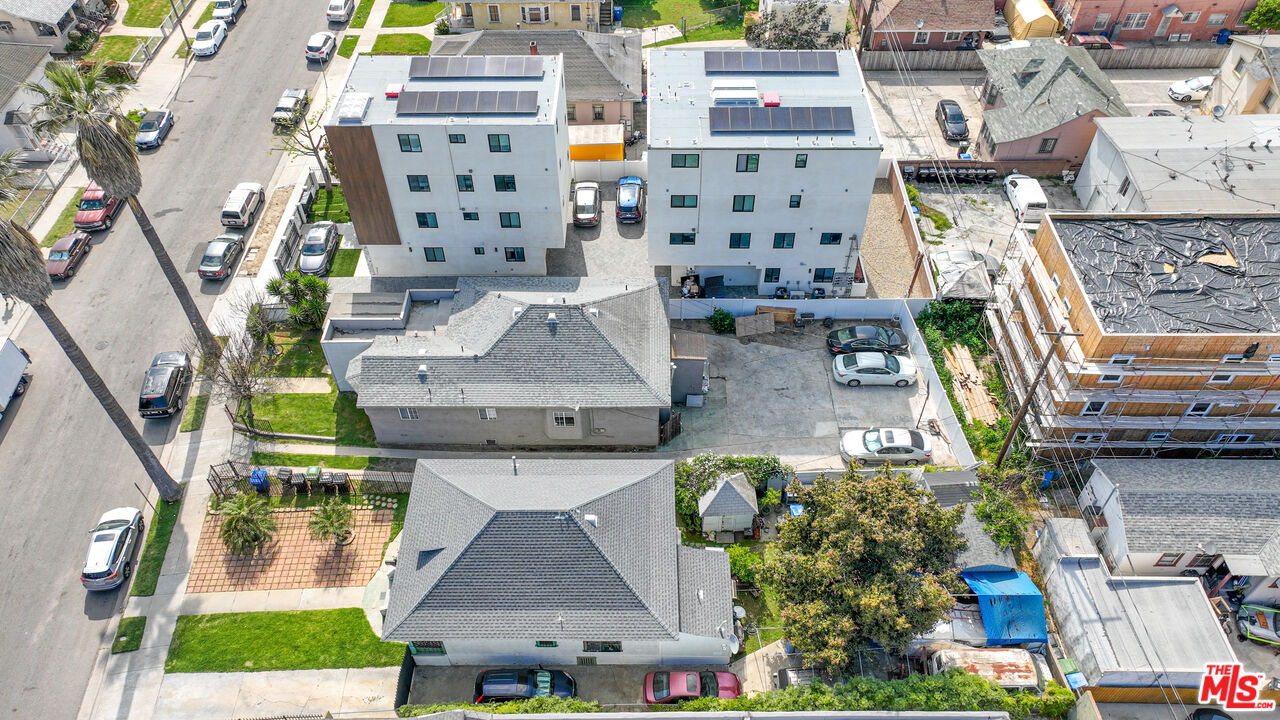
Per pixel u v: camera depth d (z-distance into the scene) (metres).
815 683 31.83
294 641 36.25
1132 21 70.69
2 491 41.59
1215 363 37.19
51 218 56.59
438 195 47.31
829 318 49.66
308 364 47.75
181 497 41.59
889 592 31.28
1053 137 57.56
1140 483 37.16
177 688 35.00
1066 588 35.06
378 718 33.72
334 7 74.25
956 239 54.91
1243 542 35.34
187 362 46.75
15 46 62.88
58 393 46.06
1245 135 53.34
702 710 31.73
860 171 44.78
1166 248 41.25
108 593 38.06
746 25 71.62
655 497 37.06
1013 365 44.12
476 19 72.38
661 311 45.19
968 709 31.00
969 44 70.75
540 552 33.59
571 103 61.88
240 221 55.06
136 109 65.50
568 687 34.09
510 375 41.16
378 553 39.31
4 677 35.28
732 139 44.72
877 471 36.62
